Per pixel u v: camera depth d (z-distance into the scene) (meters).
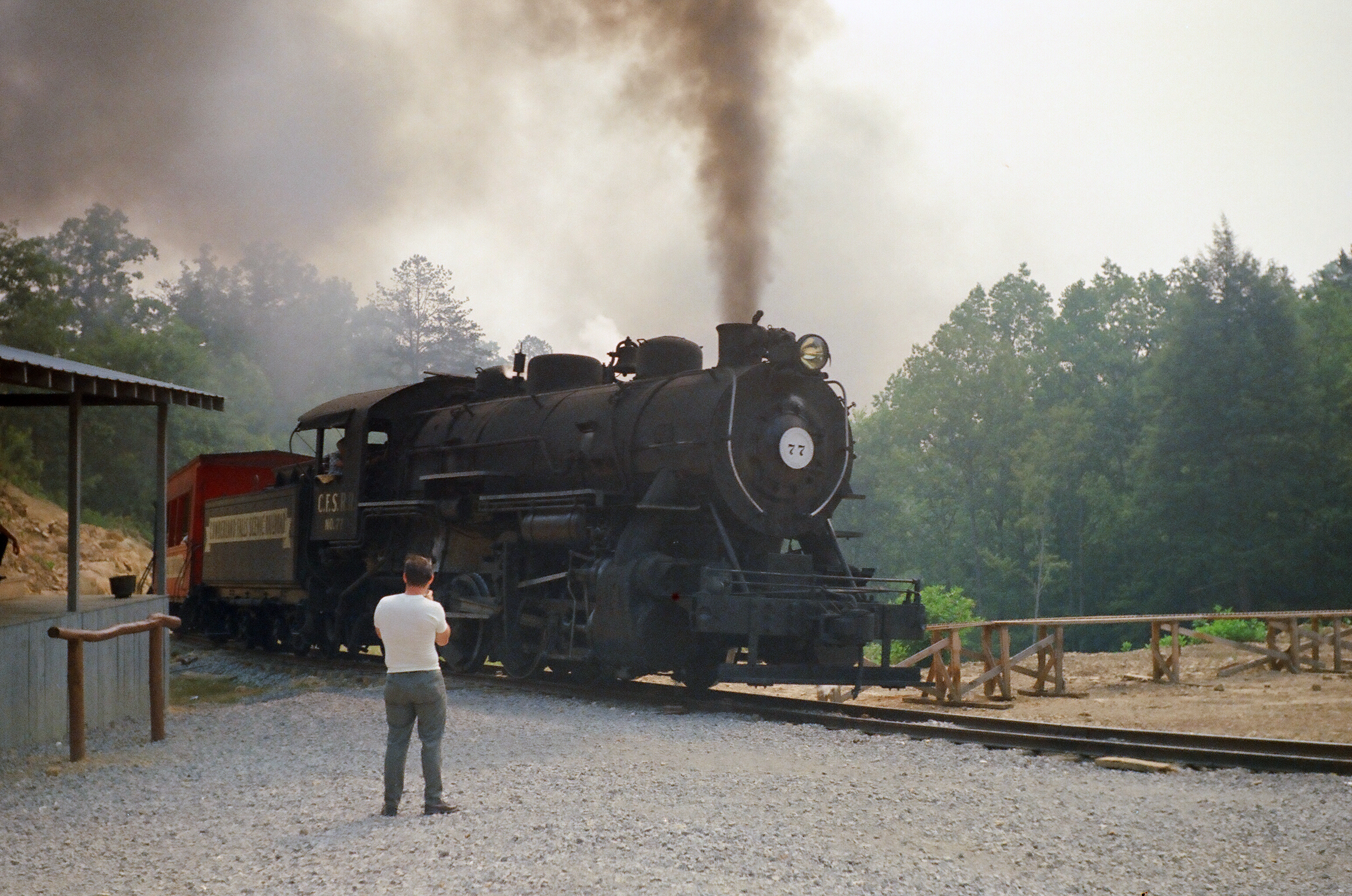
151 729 9.80
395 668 6.45
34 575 26.31
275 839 5.93
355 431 15.88
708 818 6.16
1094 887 4.96
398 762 6.44
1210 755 7.73
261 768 8.09
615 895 4.80
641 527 11.84
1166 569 47.00
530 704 11.34
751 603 10.89
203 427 54.84
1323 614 15.55
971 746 8.52
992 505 56.47
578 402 13.49
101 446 47.69
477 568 14.23
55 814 6.80
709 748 8.61
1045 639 13.52
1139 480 47.72
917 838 5.82
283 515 17.69
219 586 21.05
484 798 6.79
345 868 5.31
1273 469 42.19
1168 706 11.91
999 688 14.19
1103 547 53.62
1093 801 6.67
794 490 12.18
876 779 7.33
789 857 5.37
